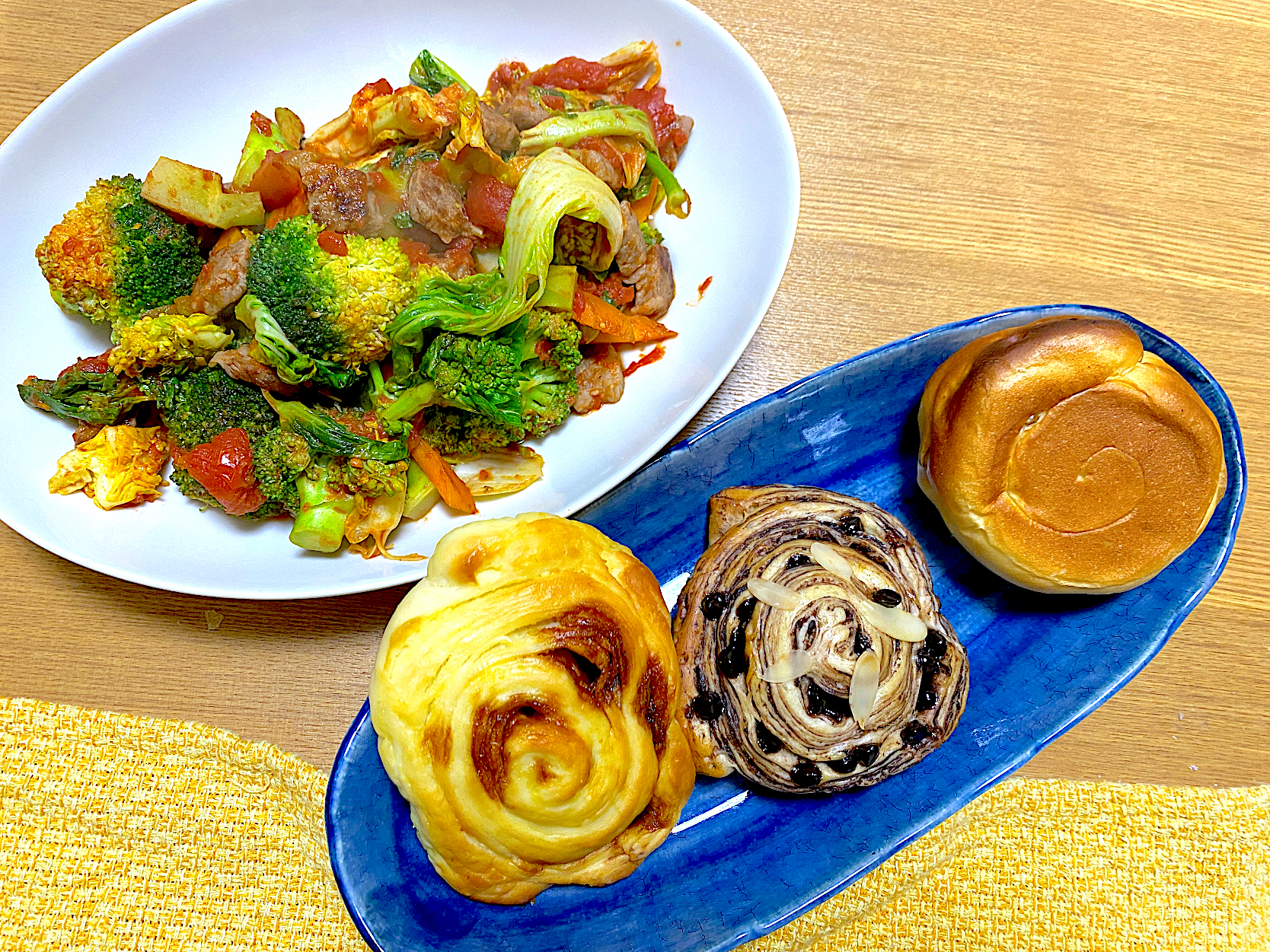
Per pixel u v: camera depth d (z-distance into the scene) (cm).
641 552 30
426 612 25
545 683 24
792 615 26
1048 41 33
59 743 30
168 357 28
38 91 31
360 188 28
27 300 30
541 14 31
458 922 27
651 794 26
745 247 31
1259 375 32
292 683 30
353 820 26
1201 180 33
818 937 31
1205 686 32
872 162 33
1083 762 32
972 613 31
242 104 31
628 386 31
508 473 30
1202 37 34
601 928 27
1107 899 31
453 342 27
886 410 31
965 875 31
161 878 30
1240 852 31
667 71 32
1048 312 30
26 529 28
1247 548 32
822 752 26
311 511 28
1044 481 28
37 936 30
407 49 32
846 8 33
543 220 27
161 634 30
